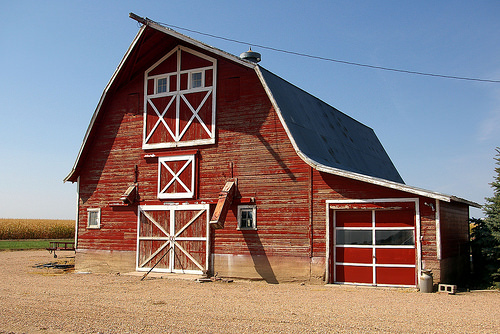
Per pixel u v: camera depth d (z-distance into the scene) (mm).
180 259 18812
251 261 17391
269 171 17484
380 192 15797
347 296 13812
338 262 16391
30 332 9250
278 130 17516
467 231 20828
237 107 18359
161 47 20062
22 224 61844
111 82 20391
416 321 10086
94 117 20891
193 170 18844
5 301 12680
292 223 16922
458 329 9344
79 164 21250
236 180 18000
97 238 20750
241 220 17797
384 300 13055
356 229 16281
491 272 17234
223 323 9883
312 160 16688
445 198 14570
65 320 10258
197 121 19047
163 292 14531
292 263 16750
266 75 18328
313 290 15141
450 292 14398
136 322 10008
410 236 15539
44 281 17281
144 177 20000
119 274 19312
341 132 24688
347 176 15836
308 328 9398
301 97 21703
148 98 20312
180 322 9992
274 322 9969
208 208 18406
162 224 19359
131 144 20453
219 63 18953
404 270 15531
